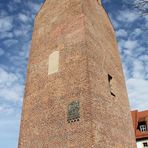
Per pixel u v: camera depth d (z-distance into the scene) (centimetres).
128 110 1758
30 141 1428
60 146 1241
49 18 1927
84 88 1305
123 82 1866
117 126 1447
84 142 1146
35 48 1873
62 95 1404
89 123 1173
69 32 1642
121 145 1406
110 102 1471
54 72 1557
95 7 1917
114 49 1956
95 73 1419
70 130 1241
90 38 1555
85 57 1412
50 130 1346
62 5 1867
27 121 1532
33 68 1761
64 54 1567
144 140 2689
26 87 1714
